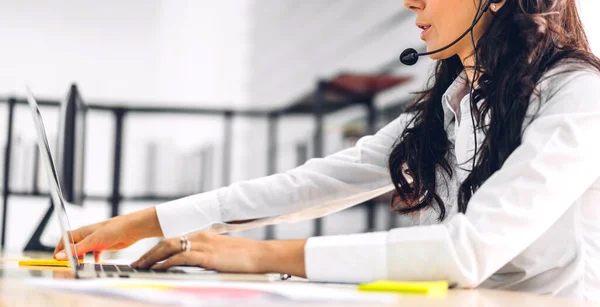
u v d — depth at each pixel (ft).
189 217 3.64
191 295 1.68
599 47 6.88
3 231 9.14
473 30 3.37
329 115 14.44
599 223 3.06
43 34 20.34
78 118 6.12
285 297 1.77
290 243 2.65
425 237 2.45
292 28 23.09
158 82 21.54
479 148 3.12
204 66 23.57
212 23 23.84
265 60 25.27
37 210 17.02
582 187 2.67
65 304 1.47
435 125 3.67
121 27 21.06
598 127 2.70
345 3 19.06
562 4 3.34
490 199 2.59
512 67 3.03
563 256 2.98
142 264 2.67
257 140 24.12
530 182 2.57
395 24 15.40
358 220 15.53
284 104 23.56
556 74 2.94
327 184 3.78
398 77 11.32
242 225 3.75
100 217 17.94
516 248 2.49
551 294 3.00
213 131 21.25
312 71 21.39
